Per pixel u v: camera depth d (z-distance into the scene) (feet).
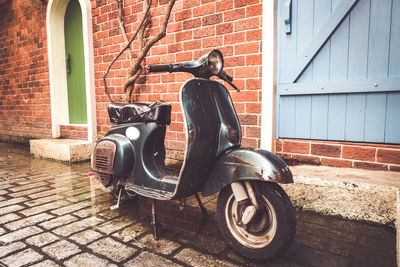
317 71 9.59
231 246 6.12
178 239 6.74
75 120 19.17
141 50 13.26
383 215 7.30
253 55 10.24
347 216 7.76
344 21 9.05
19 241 6.59
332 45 9.29
